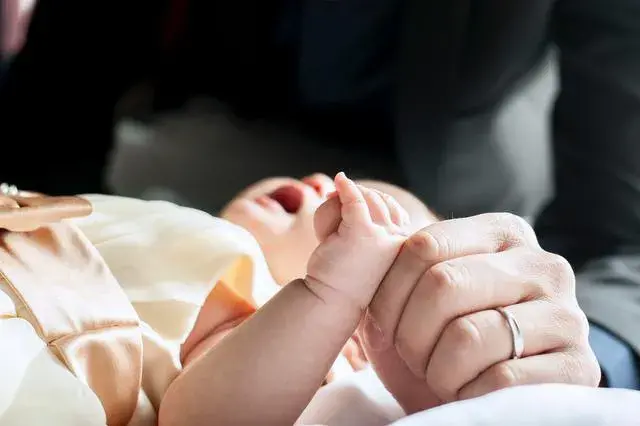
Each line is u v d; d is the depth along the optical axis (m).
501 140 1.51
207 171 1.70
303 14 1.77
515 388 0.49
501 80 1.41
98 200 0.77
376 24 1.67
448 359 0.52
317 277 0.53
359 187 0.57
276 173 1.68
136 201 0.78
